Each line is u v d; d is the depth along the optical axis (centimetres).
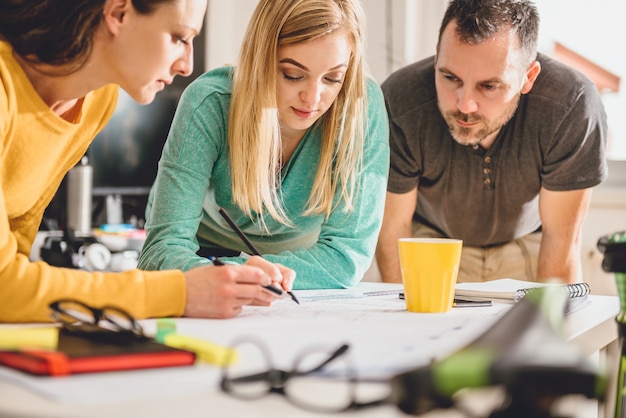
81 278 103
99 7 109
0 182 105
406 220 213
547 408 59
